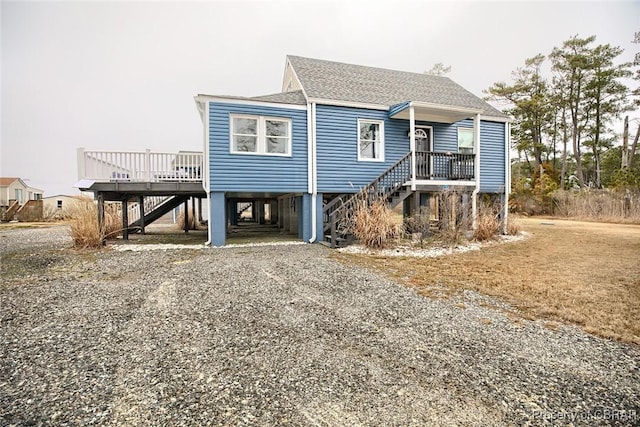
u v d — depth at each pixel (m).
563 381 2.53
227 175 9.81
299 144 10.55
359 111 11.16
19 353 2.95
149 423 2.01
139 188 9.77
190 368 2.69
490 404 2.23
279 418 2.07
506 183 13.12
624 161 28.67
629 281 5.51
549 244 9.99
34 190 44.72
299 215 11.90
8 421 2.01
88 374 2.59
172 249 9.18
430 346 3.13
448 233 9.66
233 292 4.89
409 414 2.12
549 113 30.14
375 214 9.12
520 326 3.63
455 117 11.75
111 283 5.42
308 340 3.25
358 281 5.57
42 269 6.52
